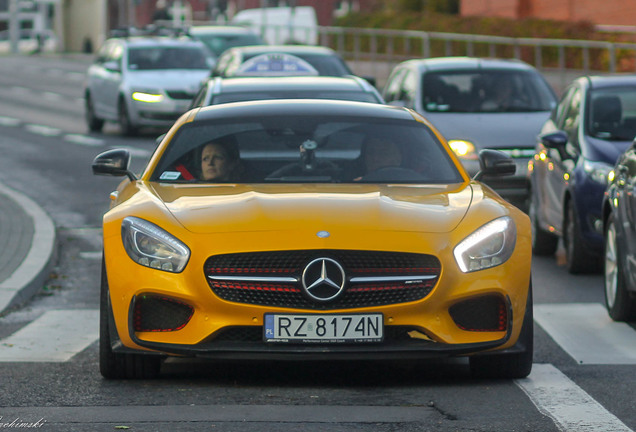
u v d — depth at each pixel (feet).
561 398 43.39
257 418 39.24
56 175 132.98
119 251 45.29
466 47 246.27
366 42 280.10
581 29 241.76
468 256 44.80
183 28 191.11
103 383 46.09
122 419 39.24
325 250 43.80
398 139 54.49
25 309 67.05
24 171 136.15
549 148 84.38
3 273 73.82
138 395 43.55
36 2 529.45
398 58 267.80
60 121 200.75
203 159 52.70
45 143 165.68
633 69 206.18
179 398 42.93
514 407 41.65
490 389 45.09
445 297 44.27
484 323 45.32
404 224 45.14
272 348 43.86
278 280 43.75
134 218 45.93
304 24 325.21
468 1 360.48
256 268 43.88
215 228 44.80
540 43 223.30
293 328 43.62
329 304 43.78
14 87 273.95
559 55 220.02
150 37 186.39
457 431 37.76
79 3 530.27
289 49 141.90
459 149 101.86
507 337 45.11
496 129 103.14
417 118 56.85
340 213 45.57
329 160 52.80
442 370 49.60
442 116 106.73
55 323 62.49
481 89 111.96
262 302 43.88
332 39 294.05
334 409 40.83
